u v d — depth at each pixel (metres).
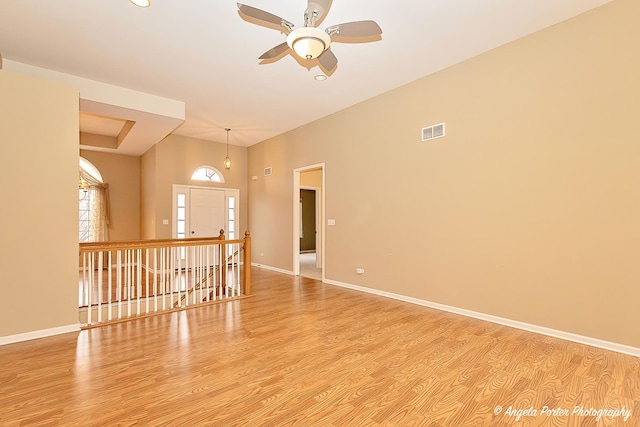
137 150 7.55
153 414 1.94
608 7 2.86
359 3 2.81
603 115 2.89
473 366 2.56
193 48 3.53
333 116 5.69
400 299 4.59
